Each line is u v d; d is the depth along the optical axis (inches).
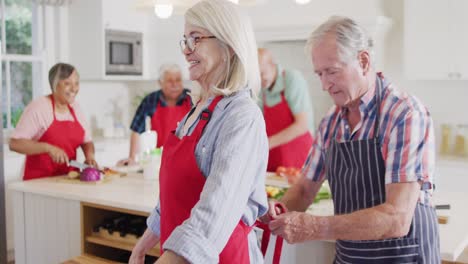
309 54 74.1
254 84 60.4
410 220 68.9
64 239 121.6
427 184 70.4
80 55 209.9
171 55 219.1
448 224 93.4
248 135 56.1
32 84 207.5
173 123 173.5
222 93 58.7
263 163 58.7
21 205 128.1
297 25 189.3
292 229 70.2
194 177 58.8
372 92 72.6
